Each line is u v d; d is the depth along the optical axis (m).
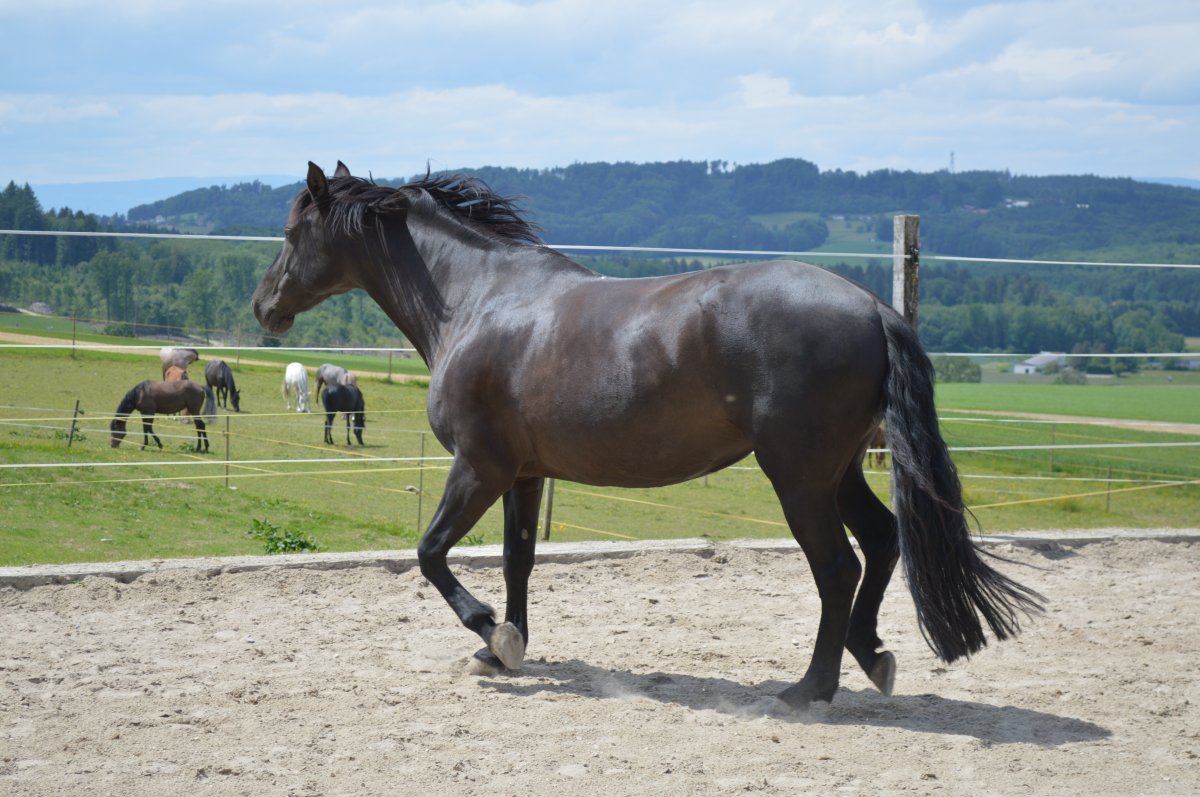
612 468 5.30
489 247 6.06
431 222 6.23
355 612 7.09
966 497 19.44
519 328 5.56
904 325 4.79
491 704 5.25
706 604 7.48
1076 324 75.00
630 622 7.01
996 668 5.99
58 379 28.08
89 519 12.40
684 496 20.36
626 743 4.68
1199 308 88.50
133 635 6.45
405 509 16.86
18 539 10.70
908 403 4.69
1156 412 38.31
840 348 4.70
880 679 5.30
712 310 4.87
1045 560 8.89
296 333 43.09
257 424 27.53
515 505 6.12
